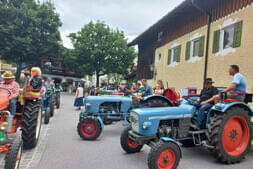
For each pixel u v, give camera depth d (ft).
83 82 109.50
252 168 12.18
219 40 26.89
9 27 64.69
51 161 12.63
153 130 12.07
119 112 20.06
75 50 85.97
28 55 70.79
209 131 12.85
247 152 13.39
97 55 83.61
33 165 11.95
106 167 11.93
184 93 24.13
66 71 114.11
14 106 13.60
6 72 13.75
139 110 12.35
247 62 22.25
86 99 19.63
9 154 9.53
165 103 16.61
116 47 86.99
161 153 10.93
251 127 13.65
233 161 12.80
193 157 13.85
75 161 12.74
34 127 14.33
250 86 21.70
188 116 13.23
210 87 15.06
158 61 46.60
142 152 14.78
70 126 22.79
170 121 13.03
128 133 13.12
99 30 84.64
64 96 72.69
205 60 28.99
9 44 65.10
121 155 14.05
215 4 27.84
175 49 39.60
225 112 12.92
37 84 15.10
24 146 14.39
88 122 17.60
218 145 12.46
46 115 23.56
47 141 16.90
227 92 13.89
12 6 66.39
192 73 32.45
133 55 88.22
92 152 14.52
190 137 13.39
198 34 31.35
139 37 54.08
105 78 138.92
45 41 74.49
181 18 36.60
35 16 70.54
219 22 26.91
